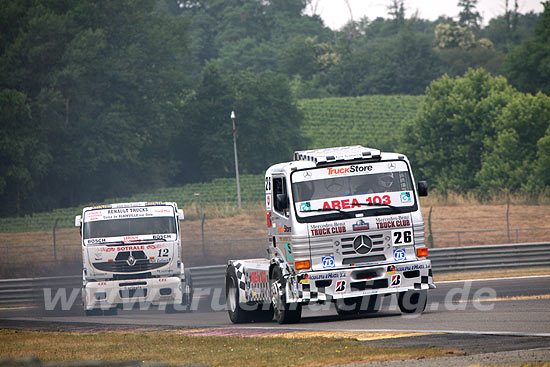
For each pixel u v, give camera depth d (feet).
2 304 239.71
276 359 90.12
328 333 114.62
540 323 114.01
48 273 291.58
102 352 107.14
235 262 158.40
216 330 132.87
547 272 251.60
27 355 108.17
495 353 85.05
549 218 419.95
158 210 203.51
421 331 109.81
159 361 94.48
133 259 197.77
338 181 136.67
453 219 426.92
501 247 273.33
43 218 583.58
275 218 143.95
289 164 138.21
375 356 87.15
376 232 135.85
